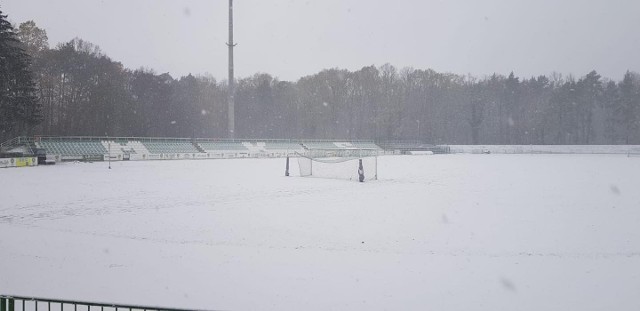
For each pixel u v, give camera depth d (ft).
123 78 289.94
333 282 33.27
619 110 334.85
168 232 50.42
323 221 56.59
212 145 240.12
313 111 355.77
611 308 28.14
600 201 73.97
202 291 31.50
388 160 215.72
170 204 70.95
